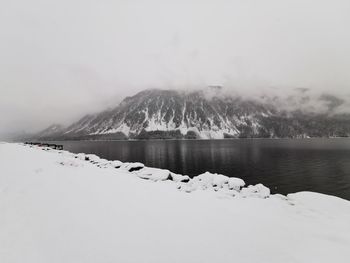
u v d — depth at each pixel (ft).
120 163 83.46
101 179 52.03
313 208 44.19
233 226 31.48
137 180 55.93
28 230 25.75
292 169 295.89
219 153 520.42
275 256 24.03
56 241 23.94
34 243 23.30
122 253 22.68
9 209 30.78
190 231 28.78
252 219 34.96
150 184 52.60
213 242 26.27
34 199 34.76
